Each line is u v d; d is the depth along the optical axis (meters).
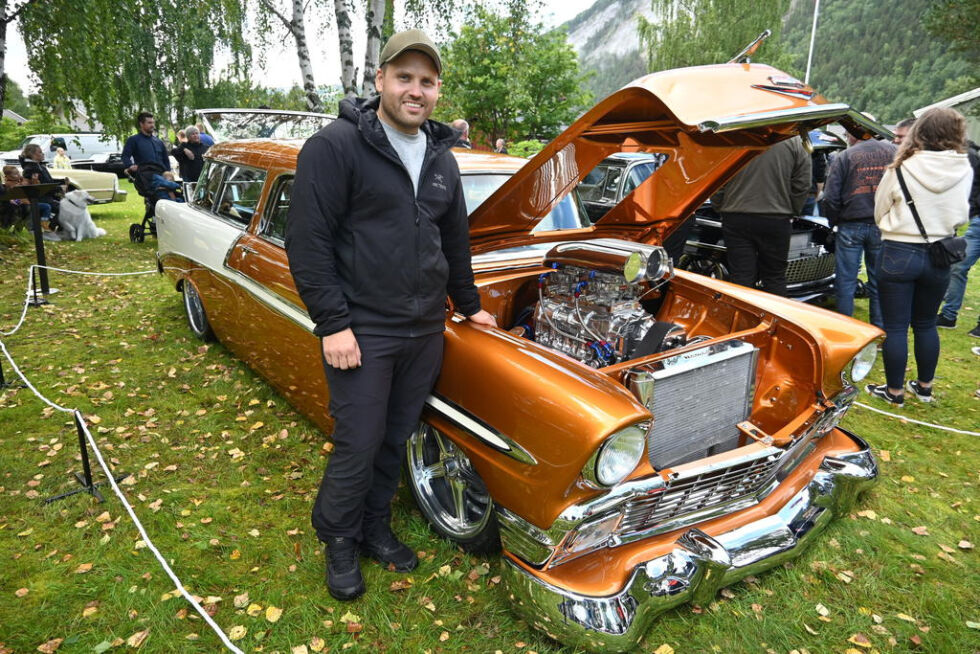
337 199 1.93
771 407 2.73
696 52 32.19
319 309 1.96
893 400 4.13
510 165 3.36
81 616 2.20
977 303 6.80
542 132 18.78
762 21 31.16
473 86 17.69
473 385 2.17
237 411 3.78
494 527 2.32
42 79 8.25
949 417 4.01
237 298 3.65
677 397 2.28
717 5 31.98
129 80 10.77
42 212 9.28
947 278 3.80
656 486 1.97
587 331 2.55
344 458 2.13
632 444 1.86
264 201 3.46
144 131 9.07
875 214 3.88
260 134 7.08
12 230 8.91
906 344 4.02
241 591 2.34
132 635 2.13
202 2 11.19
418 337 2.13
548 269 2.83
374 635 2.15
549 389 1.93
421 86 1.95
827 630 2.25
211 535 2.65
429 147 2.07
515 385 2.02
